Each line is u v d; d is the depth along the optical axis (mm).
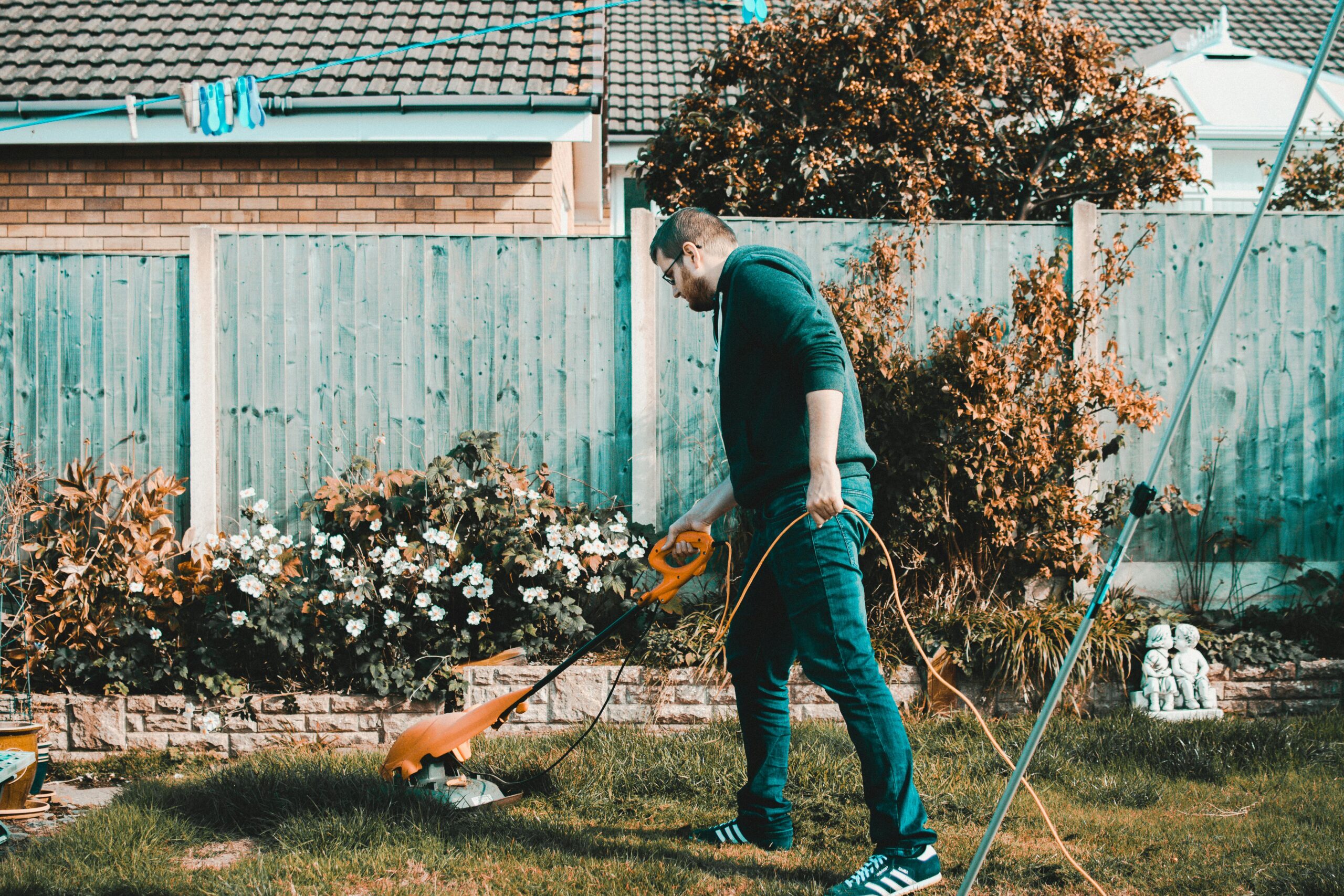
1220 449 5395
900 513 4953
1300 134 9203
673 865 2912
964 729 4324
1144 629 4840
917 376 5055
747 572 3031
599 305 5312
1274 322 5410
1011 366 4988
